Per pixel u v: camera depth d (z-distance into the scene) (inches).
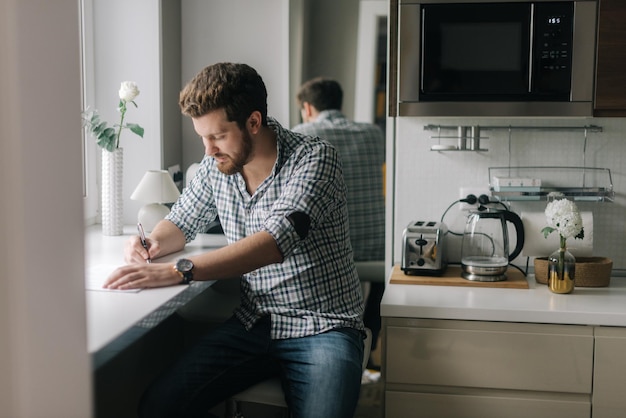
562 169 99.6
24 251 38.8
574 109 86.4
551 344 82.4
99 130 100.3
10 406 39.4
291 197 76.0
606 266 92.6
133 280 73.7
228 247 74.5
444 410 85.0
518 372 83.3
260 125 77.5
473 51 86.6
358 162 134.4
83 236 44.4
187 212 88.4
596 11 85.0
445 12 86.3
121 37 110.7
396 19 89.3
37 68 39.4
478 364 83.7
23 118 38.3
